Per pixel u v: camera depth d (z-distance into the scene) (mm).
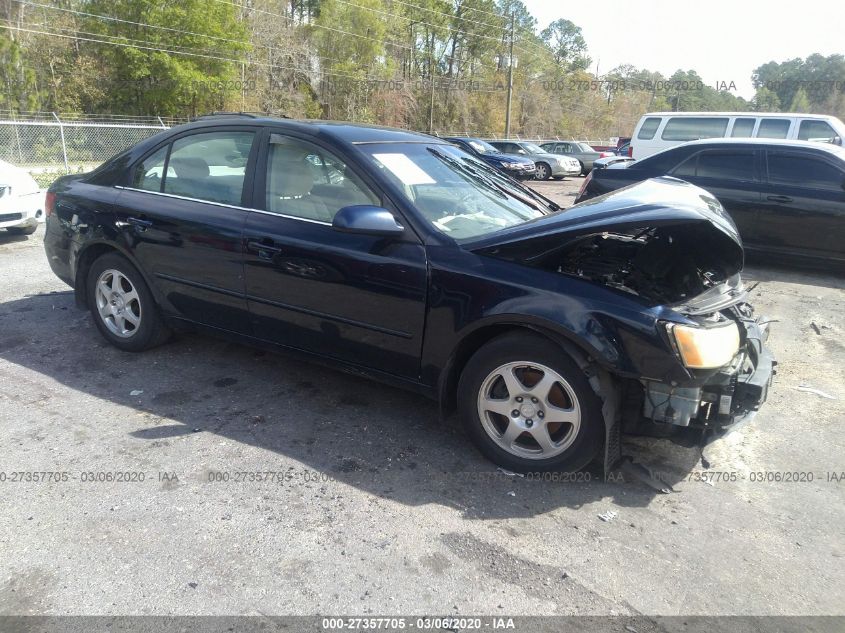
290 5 48094
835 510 2924
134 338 4340
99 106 32312
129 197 4188
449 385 3236
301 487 2945
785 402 4105
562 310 2812
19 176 7898
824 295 6820
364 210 3078
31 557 2438
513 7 65375
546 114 67500
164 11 30500
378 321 3279
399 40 51438
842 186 7250
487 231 3383
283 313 3600
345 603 2262
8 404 3650
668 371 2703
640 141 14555
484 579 2404
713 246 3434
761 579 2455
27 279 6250
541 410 2975
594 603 2307
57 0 33375
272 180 3658
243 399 3812
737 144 7906
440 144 4184
